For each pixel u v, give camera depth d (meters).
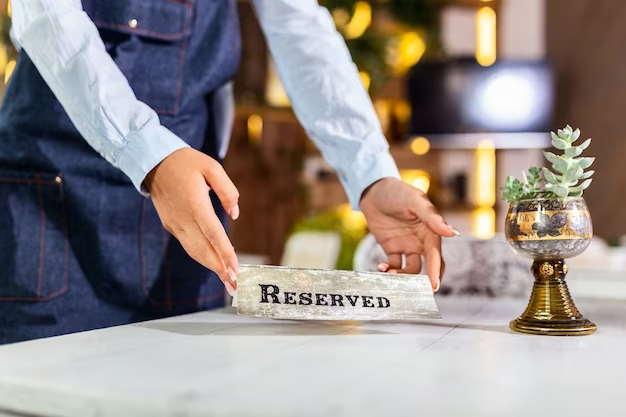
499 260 1.18
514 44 4.79
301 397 0.45
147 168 0.75
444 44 4.50
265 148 4.44
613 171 4.29
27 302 1.07
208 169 0.72
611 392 0.47
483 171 4.60
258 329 0.79
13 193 1.06
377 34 3.88
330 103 1.07
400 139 4.40
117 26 1.09
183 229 0.74
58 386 0.48
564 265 0.79
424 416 0.41
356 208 1.04
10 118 1.08
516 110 4.14
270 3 1.13
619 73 4.28
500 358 0.61
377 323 0.85
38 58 0.82
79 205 1.09
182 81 1.16
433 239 0.92
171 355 0.61
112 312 1.12
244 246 4.43
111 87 0.80
